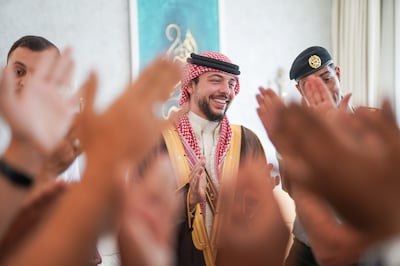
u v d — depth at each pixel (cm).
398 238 13
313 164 13
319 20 378
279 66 364
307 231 25
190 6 332
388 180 12
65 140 22
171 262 16
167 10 325
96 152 14
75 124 15
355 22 371
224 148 141
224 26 343
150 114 15
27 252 13
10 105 20
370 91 368
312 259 79
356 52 371
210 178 131
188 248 117
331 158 12
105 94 311
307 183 13
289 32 368
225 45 344
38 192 22
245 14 354
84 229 13
